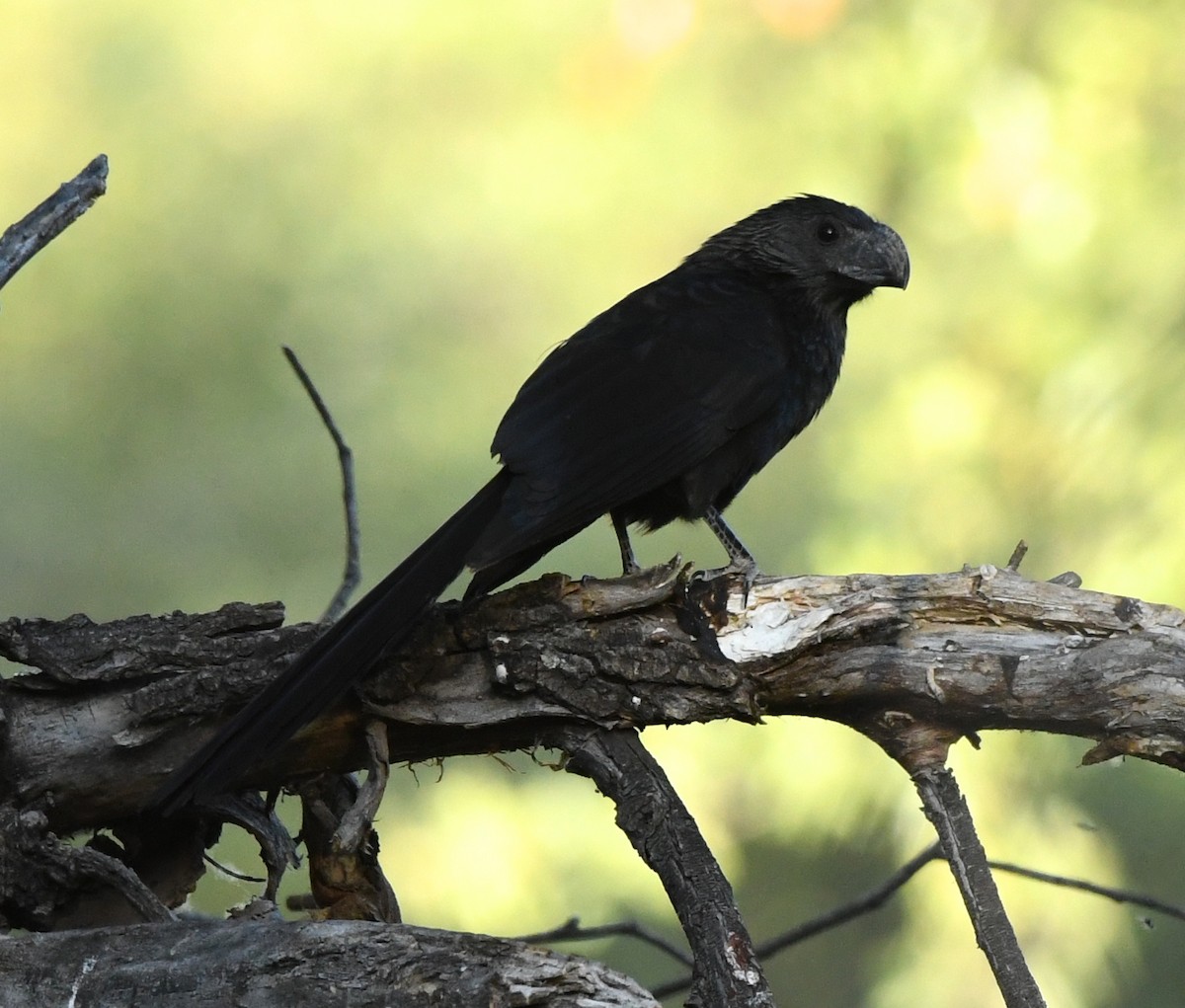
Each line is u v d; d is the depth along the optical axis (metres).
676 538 12.88
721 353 7.43
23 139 16.17
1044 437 11.59
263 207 15.66
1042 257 12.05
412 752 6.01
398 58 15.64
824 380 8.45
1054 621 5.79
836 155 13.07
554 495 6.44
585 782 11.32
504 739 5.94
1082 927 10.45
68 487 15.31
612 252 14.75
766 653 5.82
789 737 11.08
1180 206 12.05
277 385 15.26
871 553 11.41
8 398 15.48
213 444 15.24
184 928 4.88
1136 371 11.49
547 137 14.97
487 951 4.57
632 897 11.12
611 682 5.77
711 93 14.20
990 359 11.91
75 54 16.31
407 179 15.49
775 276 8.40
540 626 5.79
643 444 7.05
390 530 14.57
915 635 5.84
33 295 15.63
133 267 15.63
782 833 11.39
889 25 12.89
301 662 5.55
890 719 5.89
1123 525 11.13
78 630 5.86
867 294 8.56
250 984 4.67
